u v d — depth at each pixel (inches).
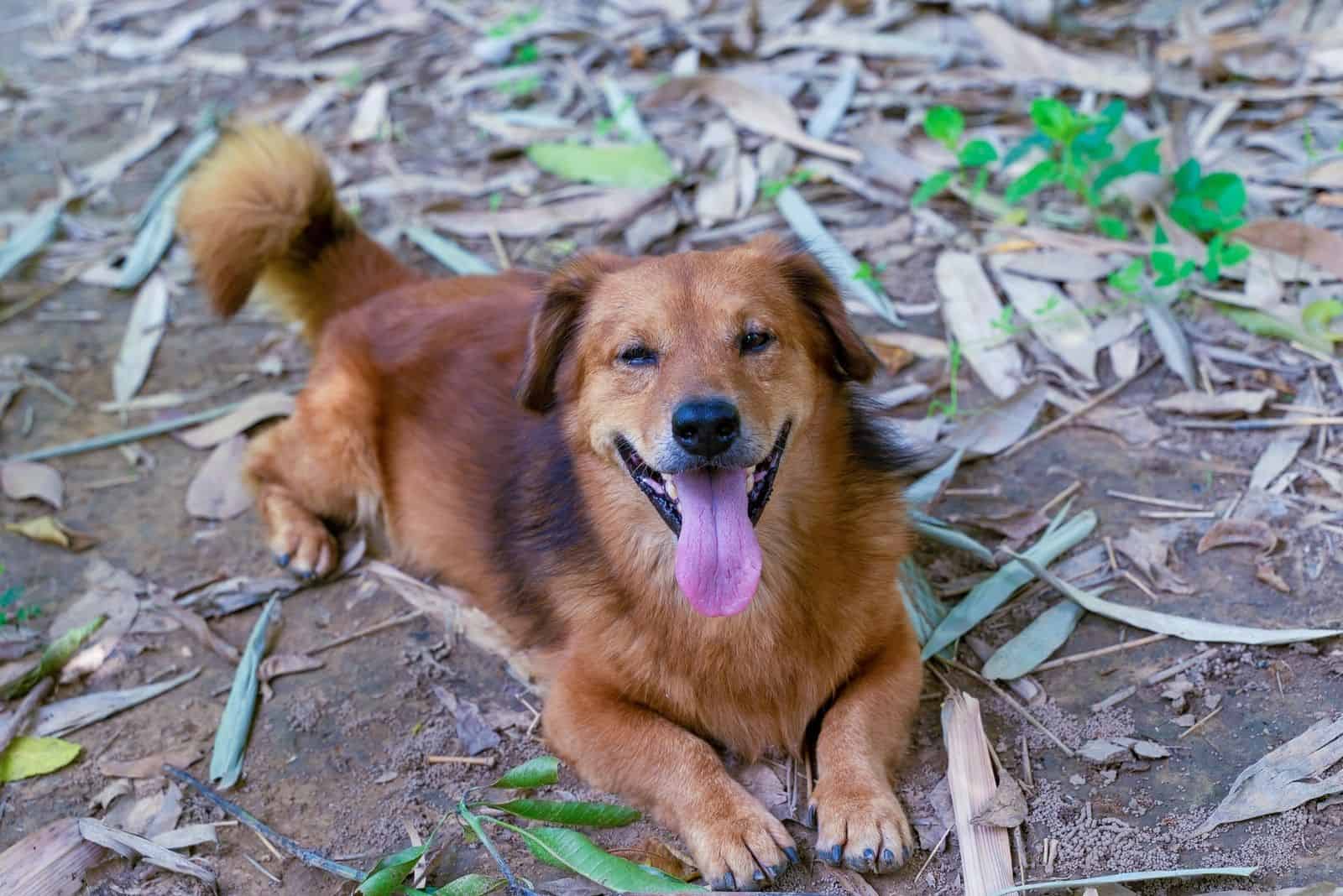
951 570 55.7
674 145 76.5
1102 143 65.2
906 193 71.1
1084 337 63.2
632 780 49.1
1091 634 52.8
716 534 47.8
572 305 51.1
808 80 80.1
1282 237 63.6
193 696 54.2
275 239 63.6
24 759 52.2
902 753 49.8
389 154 81.7
